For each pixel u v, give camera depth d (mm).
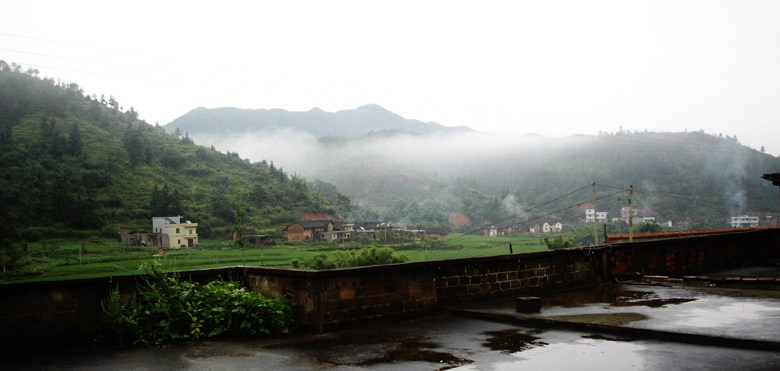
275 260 77438
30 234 91312
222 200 126812
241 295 6434
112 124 178375
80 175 123062
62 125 155625
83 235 98438
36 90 175375
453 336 5918
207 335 6121
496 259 8453
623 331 5785
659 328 5652
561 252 9695
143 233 99562
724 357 4684
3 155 119375
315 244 112625
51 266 67062
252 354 5254
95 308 5938
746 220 138875
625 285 10016
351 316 6469
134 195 124562
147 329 5941
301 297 6391
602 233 119438
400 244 113625
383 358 4977
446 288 7695
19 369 4844
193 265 67438
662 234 20234
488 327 6434
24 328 5461
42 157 126188
